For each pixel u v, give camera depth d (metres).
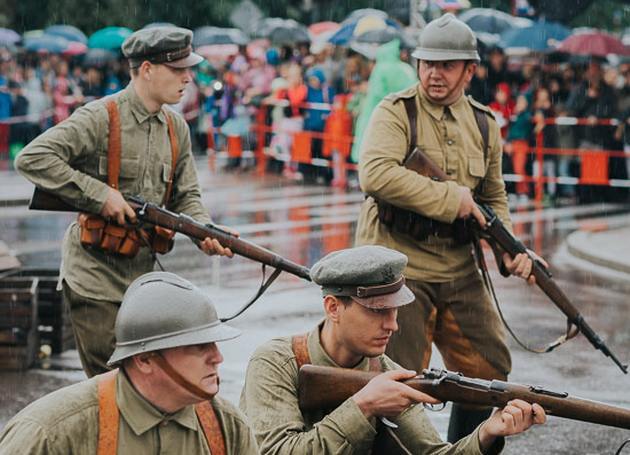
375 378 6.37
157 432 5.25
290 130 32.09
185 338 5.14
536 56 32.50
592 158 28.05
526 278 9.75
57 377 12.57
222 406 5.47
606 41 31.52
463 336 9.62
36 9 46.75
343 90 32.62
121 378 5.24
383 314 6.62
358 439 6.30
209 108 36.50
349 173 32.03
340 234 22.47
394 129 9.52
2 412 11.30
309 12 48.12
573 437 10.60
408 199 9.32
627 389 12.30
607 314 16.17
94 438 5.18
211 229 9.30
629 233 23.11
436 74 9.49
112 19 46.53
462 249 9.58
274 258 9.38
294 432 6.46
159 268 9.38
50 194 8.96
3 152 37.50
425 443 6.67
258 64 35.34
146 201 9.17
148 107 9.18
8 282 13.27
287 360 6.72
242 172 33.81
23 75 38.69
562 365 13.27
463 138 9.66
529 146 28.42
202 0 47.34
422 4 36.00
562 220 25.03
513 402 6.18
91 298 9.00
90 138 9.03
